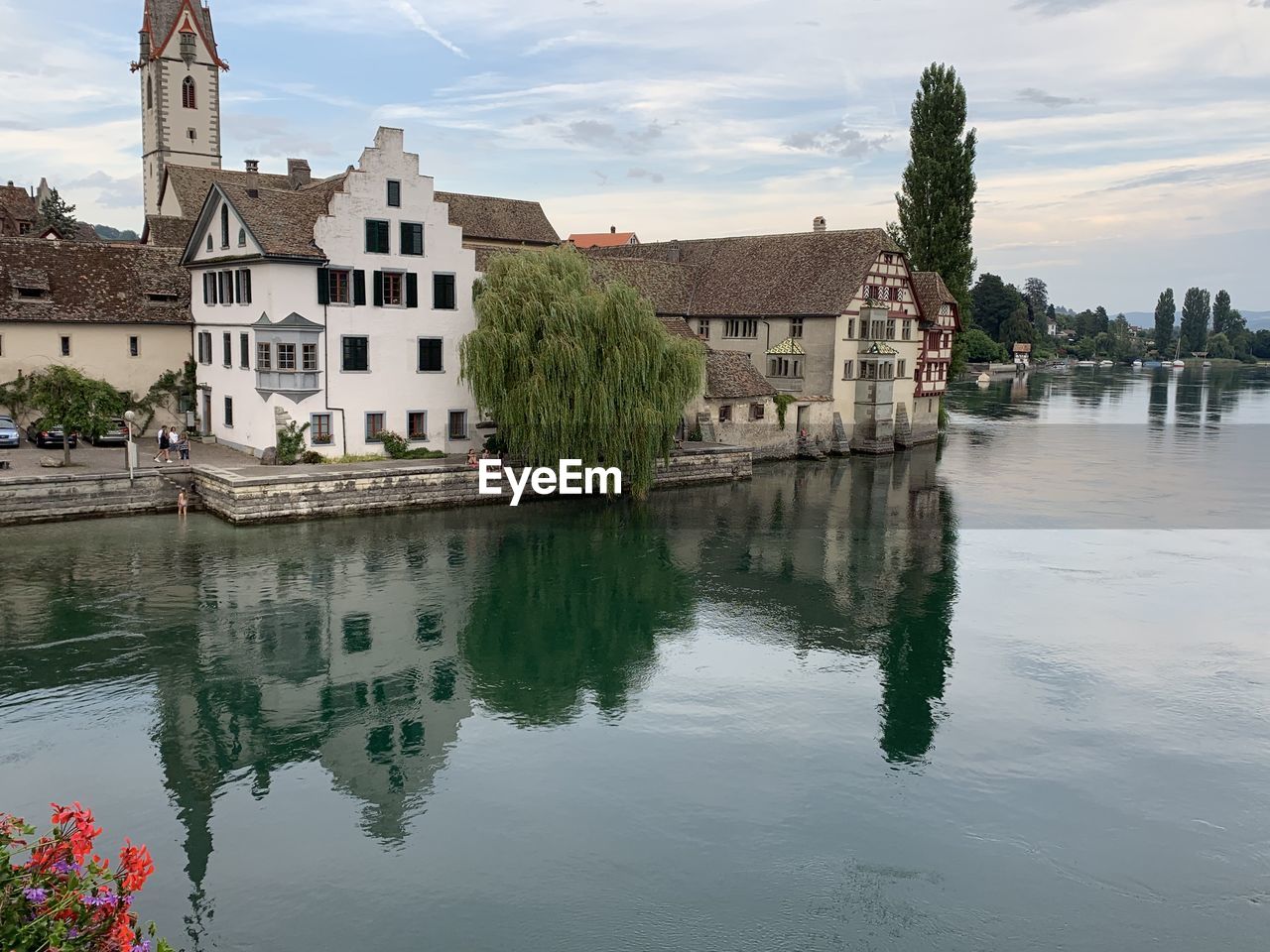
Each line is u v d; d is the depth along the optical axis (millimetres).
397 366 46688
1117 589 35562
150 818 18828
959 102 80938
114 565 34375
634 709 24484
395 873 17281
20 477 38375
